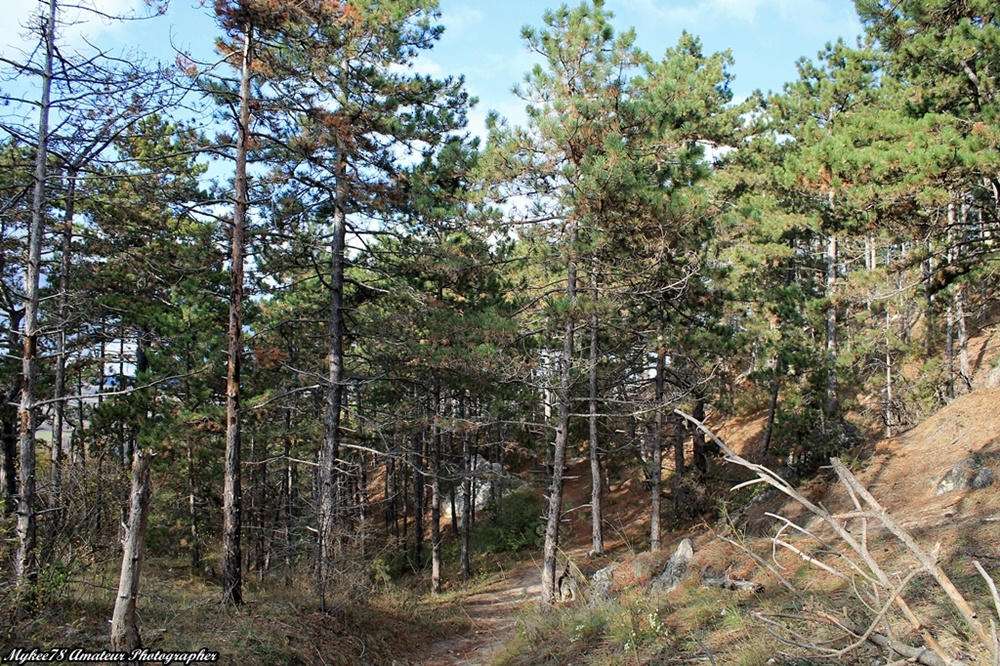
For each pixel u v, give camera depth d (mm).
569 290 13078
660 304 14609
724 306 15477
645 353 18422
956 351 22922
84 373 20719
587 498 30109
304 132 13094
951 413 14898
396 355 15125
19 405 9078
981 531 8523
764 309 19188
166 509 19953
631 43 12109
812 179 11570
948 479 11734
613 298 13008
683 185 12195
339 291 13695
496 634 14461
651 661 7344
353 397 20969
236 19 11312
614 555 20828
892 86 17281
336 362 13578
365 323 14227
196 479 20203
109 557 11430
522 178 12695
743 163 21844
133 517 7422
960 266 12953
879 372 24703
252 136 12023
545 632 10672
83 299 10977
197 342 15211
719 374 17078
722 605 8250
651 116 12000
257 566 22547
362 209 13648
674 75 13320
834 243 21375
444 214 12805
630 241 12117
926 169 10156
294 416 21375
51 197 9859
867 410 23484
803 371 17297
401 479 33062
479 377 14211
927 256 12477
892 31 13094
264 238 13500
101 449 15914
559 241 12758
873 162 10734
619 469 29828
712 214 11820
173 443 15234
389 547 19312
